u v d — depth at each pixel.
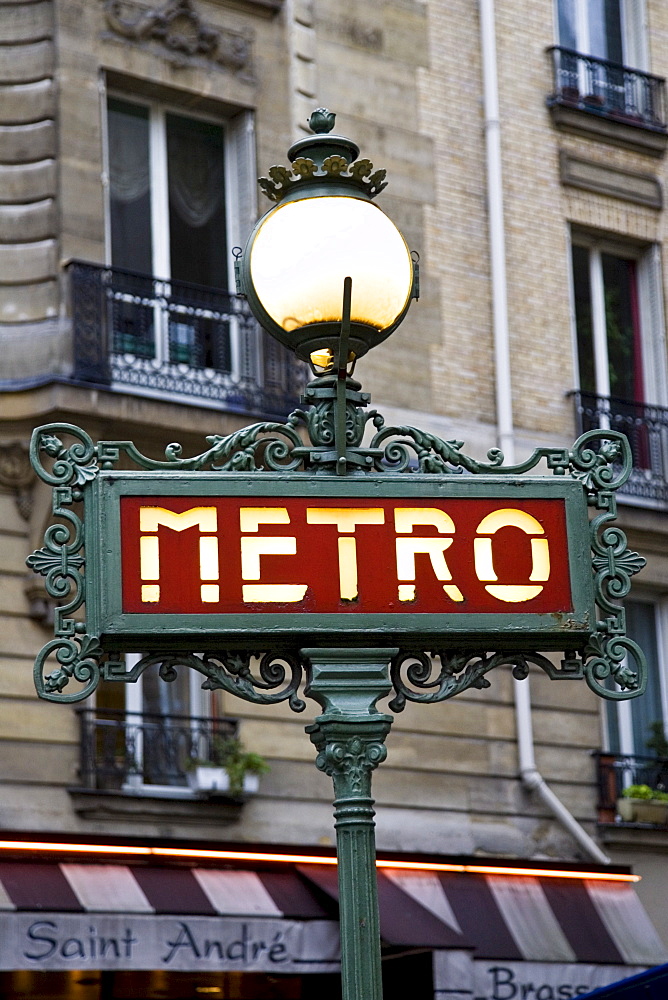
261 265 5.66
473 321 21.67
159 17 19.80
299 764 19.22
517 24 23.00
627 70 23.95
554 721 21.34
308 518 5.29
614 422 22.66
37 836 17.09
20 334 18.34
